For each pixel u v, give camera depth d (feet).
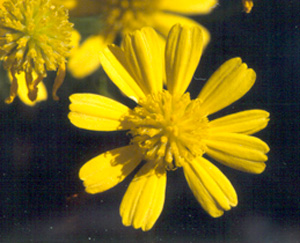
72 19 0.32
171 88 0.31
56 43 0.31
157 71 0.30
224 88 0.31
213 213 0.30
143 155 0.31
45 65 0.32
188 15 0.33
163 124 0.30
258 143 0.30
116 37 0.32
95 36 0.32
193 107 0.30
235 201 0.30
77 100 0.30
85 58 0.32
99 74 0.33
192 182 0.31
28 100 0.33
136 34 0.30
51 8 0.31
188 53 0.30
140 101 0.30
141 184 0.31
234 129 0.30
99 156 0.30
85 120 0.30
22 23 0.31
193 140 0.30
